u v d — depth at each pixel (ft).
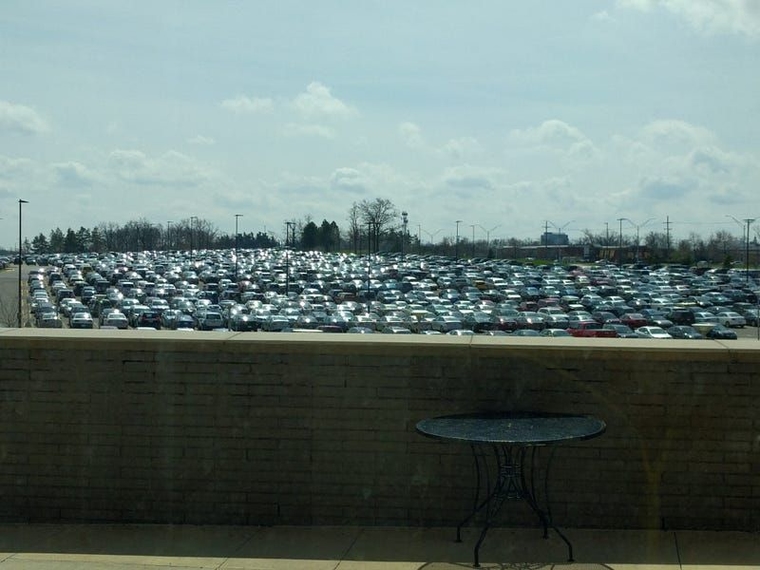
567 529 23.91
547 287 273.75
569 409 24.08
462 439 20.40
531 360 24.18
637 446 23.86
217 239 609.01
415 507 24.40
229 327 177.37
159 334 25.70
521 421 22.66
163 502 24.99
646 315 201.26
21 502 25.31
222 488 24.88
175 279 306.76
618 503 23.88
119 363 25.11
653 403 23.86
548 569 21.06
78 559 22.21
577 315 195.21
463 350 24.29
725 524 23.65
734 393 23.63
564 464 24.00
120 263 381.40
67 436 25.22
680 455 23.80
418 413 24.40
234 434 24.85
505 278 310.45
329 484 24.63
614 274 335.26
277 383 24.75
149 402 25.04
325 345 24.58
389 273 326.85
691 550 22.30
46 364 25.27
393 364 24.48
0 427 25.39
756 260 465.88
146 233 573.33
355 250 467.93
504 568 21.16
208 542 23.41
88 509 25.14
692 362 23.75
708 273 342.44
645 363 23.86
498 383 24.25
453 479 24.29
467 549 22.57
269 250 522.47
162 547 23.08
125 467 25.09
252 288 276.82
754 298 244.01
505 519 24.14
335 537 23.67
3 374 25.36
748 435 23.57
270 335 25.81
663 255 459.73
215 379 24.89
